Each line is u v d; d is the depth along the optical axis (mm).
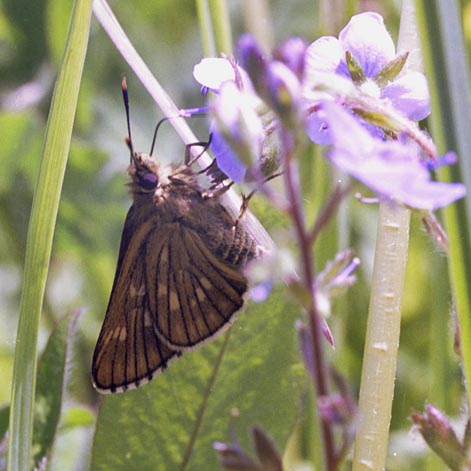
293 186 318
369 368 345
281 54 319
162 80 419
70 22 342
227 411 354
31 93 414
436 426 333
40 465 351
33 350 342
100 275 402
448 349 363
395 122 331
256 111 331
